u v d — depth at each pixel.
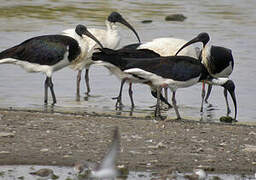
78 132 12.90
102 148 11.95
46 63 17.17
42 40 17.25
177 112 15.38
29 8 29.69
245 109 16.94
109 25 19.83
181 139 12.73
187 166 11.23
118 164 11.17
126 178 10.61
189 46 18.44
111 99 17.66
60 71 20.72
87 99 17.53
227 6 30.97
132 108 16.66
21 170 10.88
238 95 18.17
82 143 12.20
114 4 31.22
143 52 16.56
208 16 28.55
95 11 29.28
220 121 15.51
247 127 14.09
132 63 15.66
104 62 16.47
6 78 19.19
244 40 23.88
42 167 11.04
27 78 19.38
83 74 20.45
